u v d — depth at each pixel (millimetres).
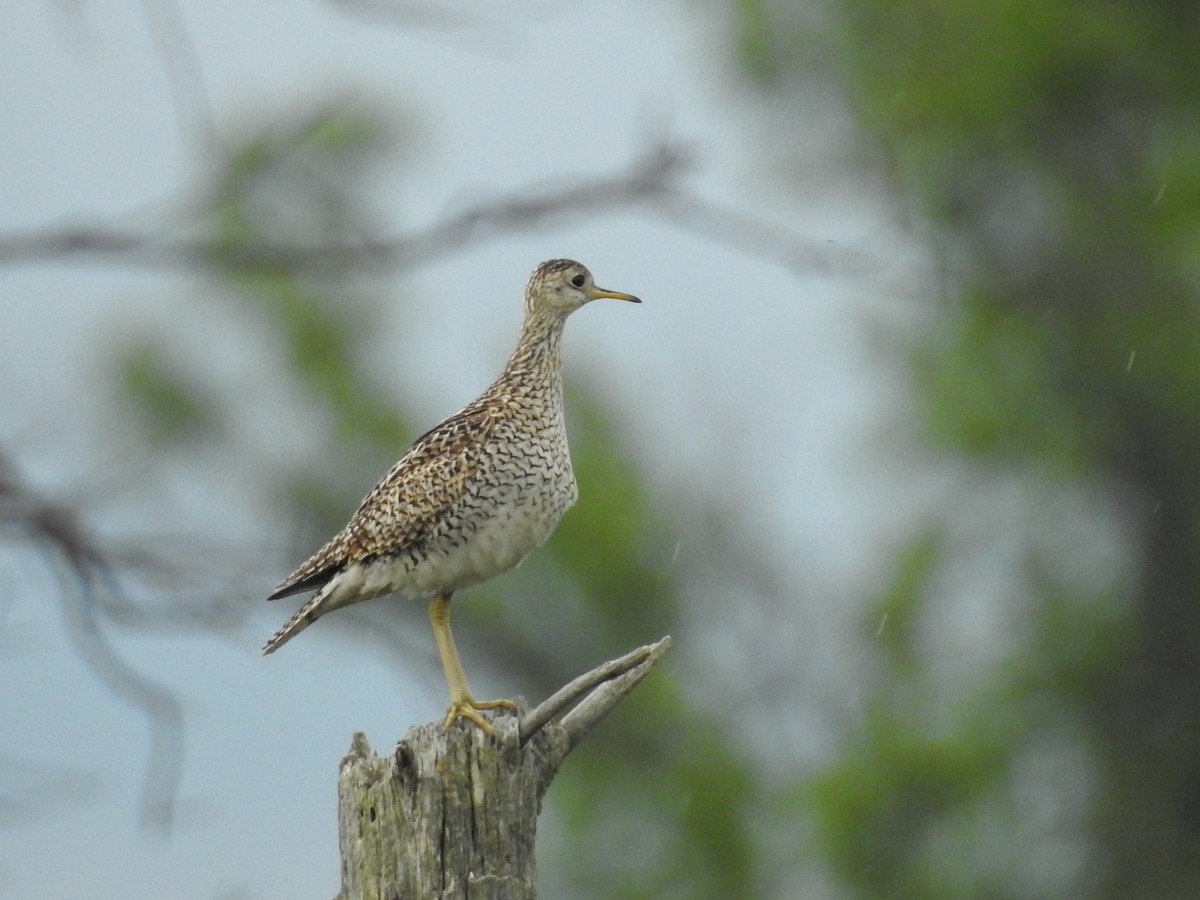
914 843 14742
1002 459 16812
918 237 14578
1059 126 17547
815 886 14781
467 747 6887
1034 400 17000
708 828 14391
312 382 14320
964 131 17031
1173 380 16828
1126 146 17859
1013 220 17734
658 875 14469
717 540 15859
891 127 16625
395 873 6777
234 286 14102
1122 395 17109
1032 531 17188
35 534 6598
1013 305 17109
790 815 15016
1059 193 17562
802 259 6789
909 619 16172
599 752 14617
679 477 15906
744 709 15820
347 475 14352
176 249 6531
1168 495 17359
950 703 16062
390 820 6816
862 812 14562
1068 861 16109
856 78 17156
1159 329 16906
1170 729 16906
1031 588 17031
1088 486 17609
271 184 7543
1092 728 16891
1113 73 17328
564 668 14852
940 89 16688
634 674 7262
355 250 6652
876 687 15938
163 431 13453
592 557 14578
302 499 14055
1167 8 17484
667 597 15047
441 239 6730
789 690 16094
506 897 6793
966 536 17000
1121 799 16625
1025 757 16172
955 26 17031
